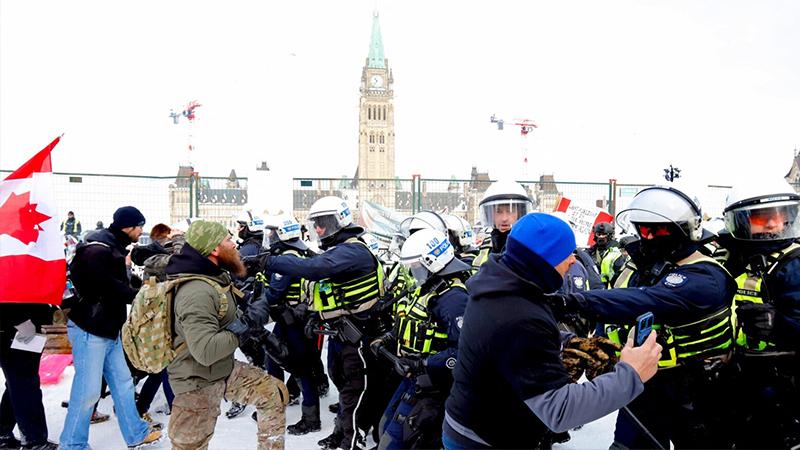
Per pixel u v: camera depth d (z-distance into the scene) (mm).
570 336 2623
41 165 4043
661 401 2898
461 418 1966
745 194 2785
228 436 4648
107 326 3998
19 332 3957
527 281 1795
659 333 2814
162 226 6031
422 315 3201
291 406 5602
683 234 2775
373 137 118625
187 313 2852
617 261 6320
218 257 3061
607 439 4609
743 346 2832
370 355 4008
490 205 4266
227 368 3129
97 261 3916
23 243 3857
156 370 2947
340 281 4086
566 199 9492
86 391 3975
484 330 1812
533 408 1732
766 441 2734
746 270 2945
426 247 3105
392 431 3146
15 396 4035
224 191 12258
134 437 4242
